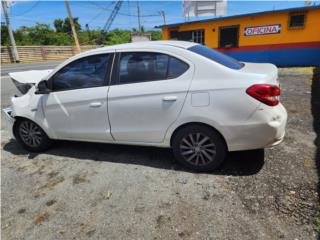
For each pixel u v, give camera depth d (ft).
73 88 11.95
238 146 9.65
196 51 10.28
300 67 37.65
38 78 15.06
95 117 11.59
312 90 22.56
